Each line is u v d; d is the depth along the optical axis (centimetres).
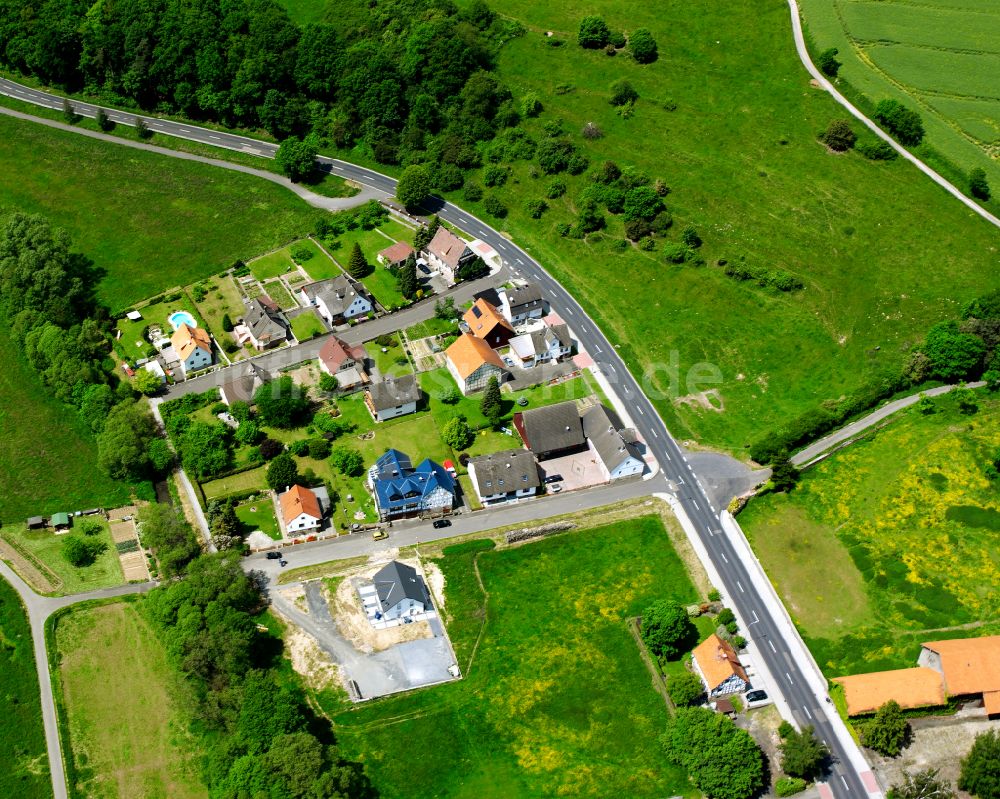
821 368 17400
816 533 15000
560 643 13750
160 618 13775
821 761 12400
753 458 15988
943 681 12694
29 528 15475
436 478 15238
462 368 17025
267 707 12444
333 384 17050
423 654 13688
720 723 12238
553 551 14888
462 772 12506
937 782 11944
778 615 14012
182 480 16050
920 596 14088
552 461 16238
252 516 15375
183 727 12988
